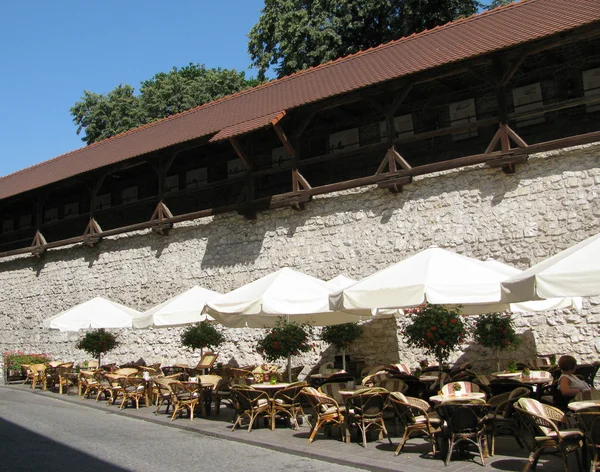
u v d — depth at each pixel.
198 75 36.62
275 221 15.77
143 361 18.36
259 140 18.42
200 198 19.95
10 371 19.89
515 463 6.85
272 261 15.63
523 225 12.19
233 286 16.31
